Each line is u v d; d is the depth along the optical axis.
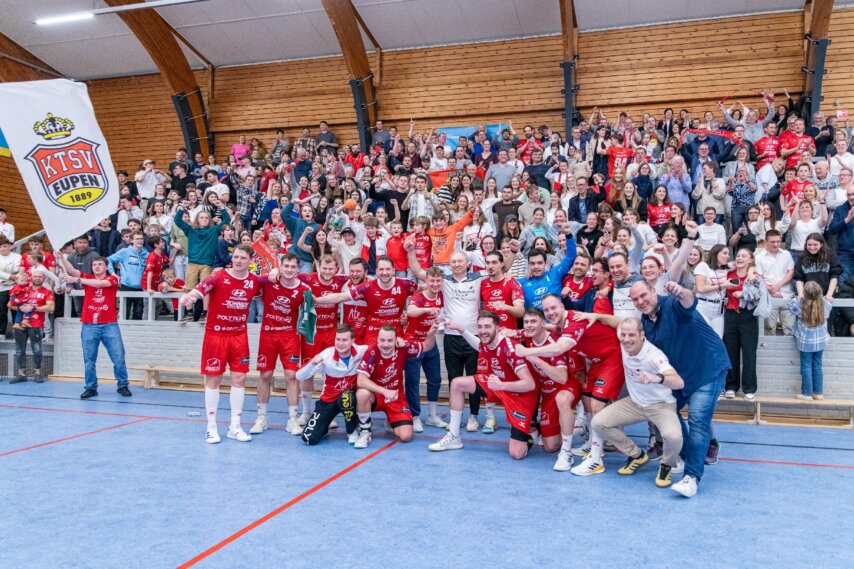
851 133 11.70
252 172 14.06
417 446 6.12
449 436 5.95
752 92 14.21
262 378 6.71
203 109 17.61
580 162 11.88
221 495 4.43
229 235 10.31
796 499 4.43
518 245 7.94
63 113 6.61
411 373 6.85
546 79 15.57
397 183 11.55
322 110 17.12
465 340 6.77
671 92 14.70
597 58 15.16
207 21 16.03
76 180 6.62
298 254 9.22
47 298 10.38
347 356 6.03
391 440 6.38
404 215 11.13
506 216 10.14
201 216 10.23
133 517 3.96
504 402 5.75
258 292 6.41
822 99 13.71
